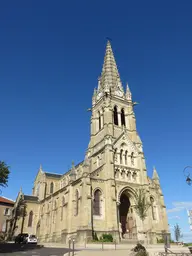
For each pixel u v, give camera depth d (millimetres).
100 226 57469
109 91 83875
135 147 75562
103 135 75250
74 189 66438
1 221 89500
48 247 48812
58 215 72750
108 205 60156
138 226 63594
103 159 68562
